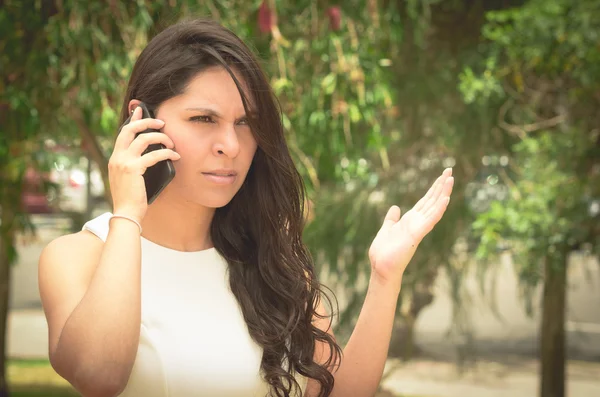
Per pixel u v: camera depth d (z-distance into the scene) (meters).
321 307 1.93
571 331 10.38
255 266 1.84
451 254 6.54
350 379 1.84
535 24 5.24
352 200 6.43
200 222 1.79
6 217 5.38
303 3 4.57
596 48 5.16
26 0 4.44
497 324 10.55
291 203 1.87
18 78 4.61
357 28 4.71
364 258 6.47
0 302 7.55
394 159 6.49
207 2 4.16
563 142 5.52
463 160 6.46
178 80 1.67
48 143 6.23
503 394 7.75
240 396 1.70
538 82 6.20
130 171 1.61
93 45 4.34
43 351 9.39
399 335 6.91
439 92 6.25
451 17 6.30
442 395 7.65
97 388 1.49
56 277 1.64
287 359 1.79
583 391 8.15
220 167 1.68
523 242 5.48
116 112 4.36
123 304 1.51
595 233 5.76
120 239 1.57
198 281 1.76
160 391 1.65
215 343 1.70
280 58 4.27
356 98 4.57
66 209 7.47
